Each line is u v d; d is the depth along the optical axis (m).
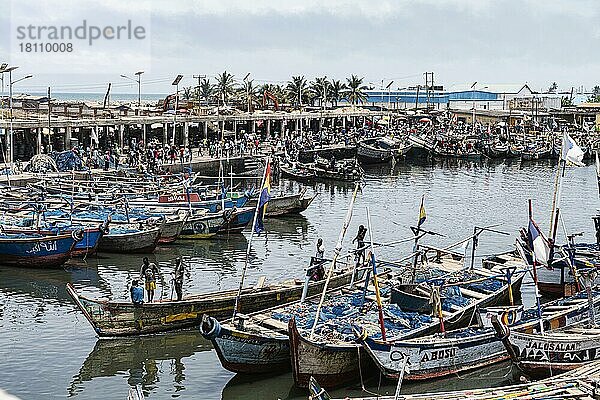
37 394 25.47
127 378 26.98
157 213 50.78
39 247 40.41
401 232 54.72
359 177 83.25
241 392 25.69
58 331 31.44
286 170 82.81
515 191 77.38
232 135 111.38
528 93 186.12
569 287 35.66
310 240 51.19
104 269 41.34
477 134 126.75
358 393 25.44
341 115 133.50
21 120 77.69
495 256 39.53
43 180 64.56
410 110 172.38
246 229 53.97
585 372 23.94
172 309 30.23
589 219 60.69
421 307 29.17
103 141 99.19
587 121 164.50
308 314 28.94
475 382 26.28
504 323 26.75
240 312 31.28
